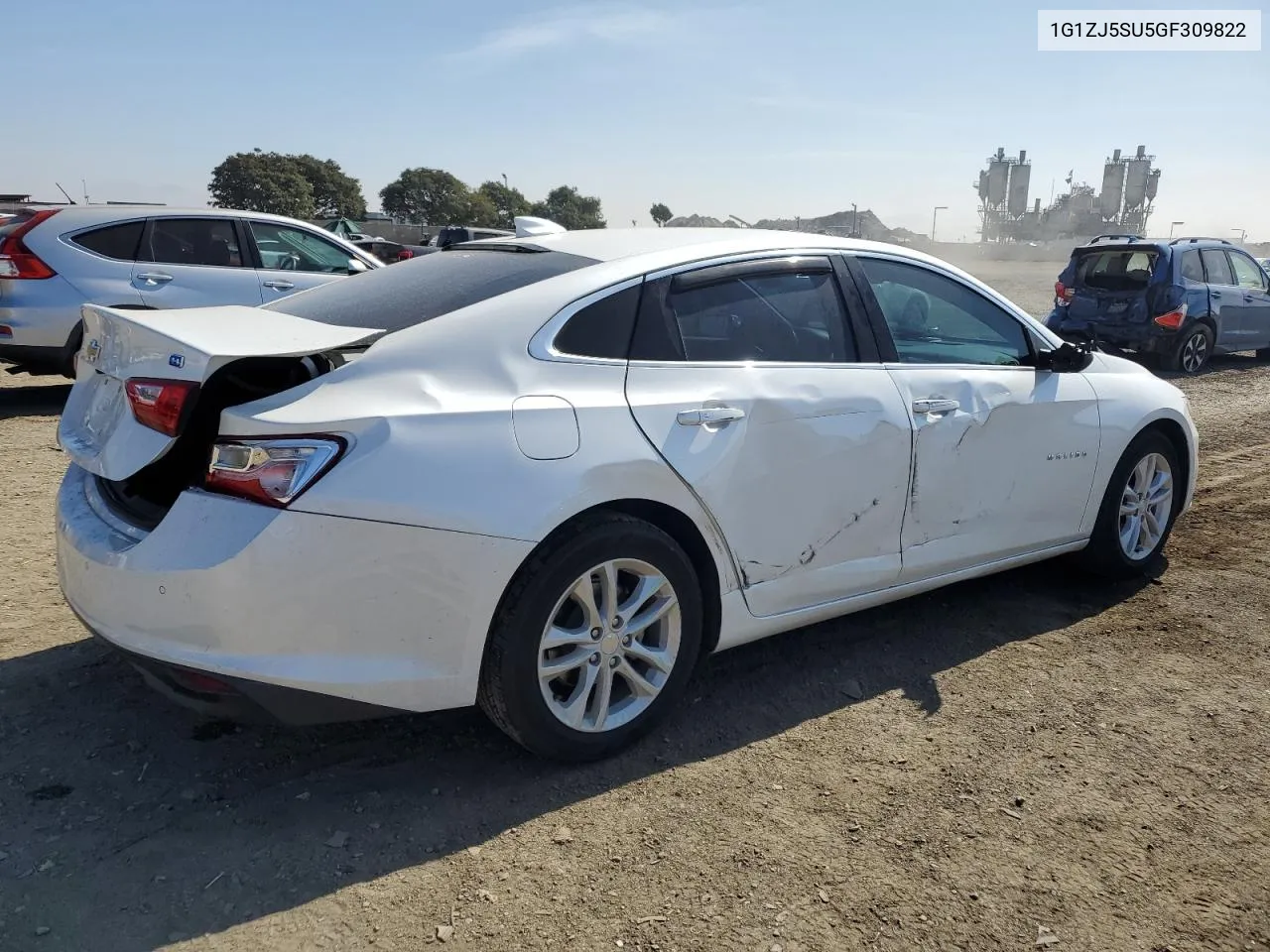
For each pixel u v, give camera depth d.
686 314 3.20
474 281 3.19
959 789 2.90
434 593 2.59
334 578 2.47
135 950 2.18
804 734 3.21
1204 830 2.75
